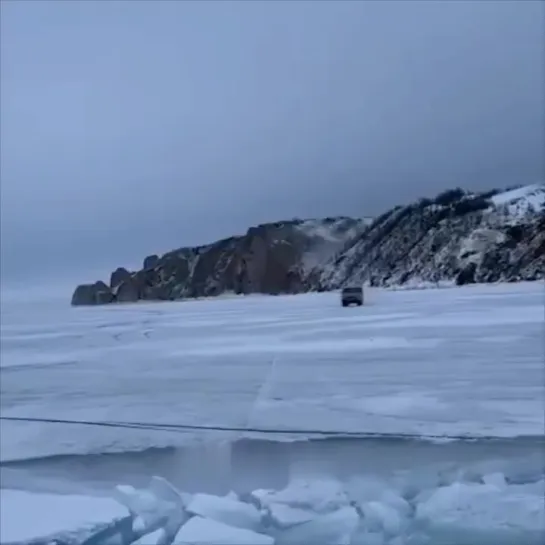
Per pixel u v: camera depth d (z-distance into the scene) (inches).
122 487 335.6
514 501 294.5
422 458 342.3
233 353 547.5
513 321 530.3
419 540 284.7
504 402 389.4
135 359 550.9
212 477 350.0
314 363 482.0
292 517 303.6
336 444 369.4
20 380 516.7
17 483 340.5
